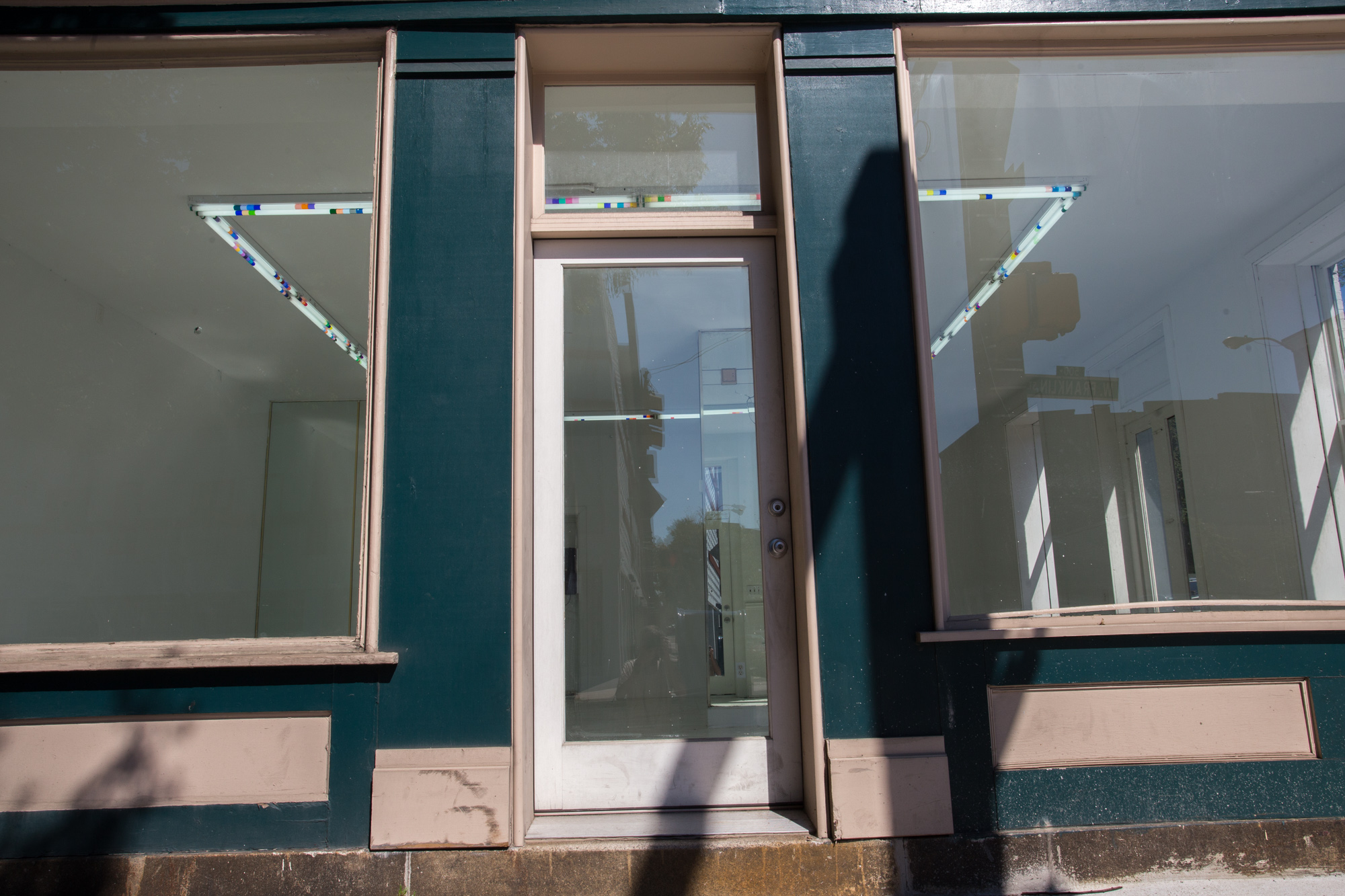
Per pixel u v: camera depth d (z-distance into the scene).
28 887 1.86
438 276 2.18
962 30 2.38
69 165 2.54
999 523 2.20
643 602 2.25
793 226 2.26
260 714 1.95
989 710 2.02
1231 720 2.04
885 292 2.23
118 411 2.45
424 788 1.89
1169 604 2.22
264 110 2.44
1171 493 2.30
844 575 2.07
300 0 2.30
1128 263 2.41
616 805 2.14
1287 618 2.13
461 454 2.09
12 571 2.35
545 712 2.17
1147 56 2.49
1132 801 1.99
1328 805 2.01
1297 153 2.54
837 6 2.35
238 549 2.24
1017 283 2.39
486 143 2.26
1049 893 1.90
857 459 2.13
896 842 1.92
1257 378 2.43
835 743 1.98
